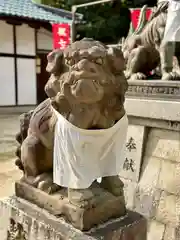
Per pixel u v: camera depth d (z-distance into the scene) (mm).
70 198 1786
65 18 13344
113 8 13328
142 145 3330
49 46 13922
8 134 8672
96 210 1770
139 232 1896
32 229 1880
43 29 13328
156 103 3084
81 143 1655
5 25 12352
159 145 3209
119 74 1658
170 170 3066
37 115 1989
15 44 12820
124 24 13008
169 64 3482
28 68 13391
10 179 4828
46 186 1956
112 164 1800
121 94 1674
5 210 2107
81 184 1693
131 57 3766
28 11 12352
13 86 13094
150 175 3229
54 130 1831
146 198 3201
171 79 3289
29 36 13141
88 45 1594
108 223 1826
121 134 1780
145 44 3738
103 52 1531
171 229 2906
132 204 3312
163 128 3154
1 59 12570
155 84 3166
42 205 1979
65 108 1698
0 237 2283
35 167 2039
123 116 1753
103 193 1889
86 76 1503
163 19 3480
